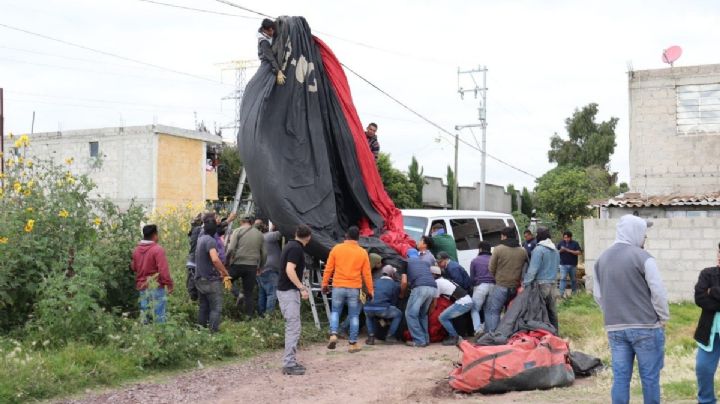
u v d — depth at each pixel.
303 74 11.80
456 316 10.67
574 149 53.16
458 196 48.19
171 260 12.74
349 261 9.86
